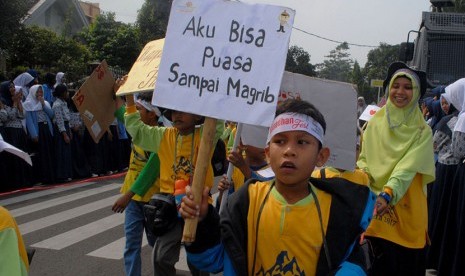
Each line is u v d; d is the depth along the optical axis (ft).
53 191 30.48
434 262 16.84
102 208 25.99
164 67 7.62
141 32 90.89
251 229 7.06
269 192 7.20
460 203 15.11
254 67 7.36
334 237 6.81
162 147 12.44
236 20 7.51
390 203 11.08
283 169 6.82
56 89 33.71
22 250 6.97
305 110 7.01
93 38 83.87
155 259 11.88
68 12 93.81
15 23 58.85
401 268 11.91
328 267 6.77
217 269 7.13
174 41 7.64
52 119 33.14
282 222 6.93
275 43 7.36
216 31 7.54
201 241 6.81
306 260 6.86
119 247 19.34
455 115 17.17
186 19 7.65
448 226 15.74
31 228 21.93
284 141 6.97
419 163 11.41
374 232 11.73
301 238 6.87
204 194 6.95
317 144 7.00
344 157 9.84
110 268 17.11
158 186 13.69
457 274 15.06
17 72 51.21
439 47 32.99
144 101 14.30
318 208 6.95
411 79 11.78
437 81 32.68
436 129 17.51
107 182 34.32
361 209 6.87
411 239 11.75
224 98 7.38
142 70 11.71
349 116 9.83
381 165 11.93
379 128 12.16
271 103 7.21
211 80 7.46
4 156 29.94
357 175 10.59
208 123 7.43
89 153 36.40
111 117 14.33
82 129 35.68
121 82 13.07
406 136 11.71
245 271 6.88
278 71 7.27
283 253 6.91
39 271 16.65
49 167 32.71
